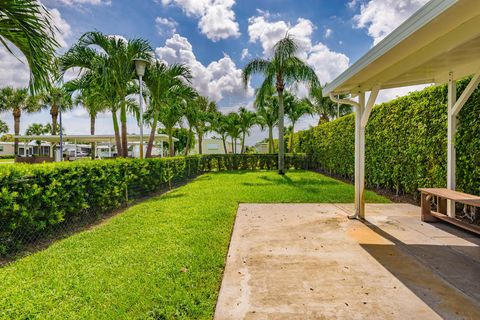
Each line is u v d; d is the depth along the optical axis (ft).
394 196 22.04
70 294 7.43
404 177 20.30
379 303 6.99
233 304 7.06
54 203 12.27
